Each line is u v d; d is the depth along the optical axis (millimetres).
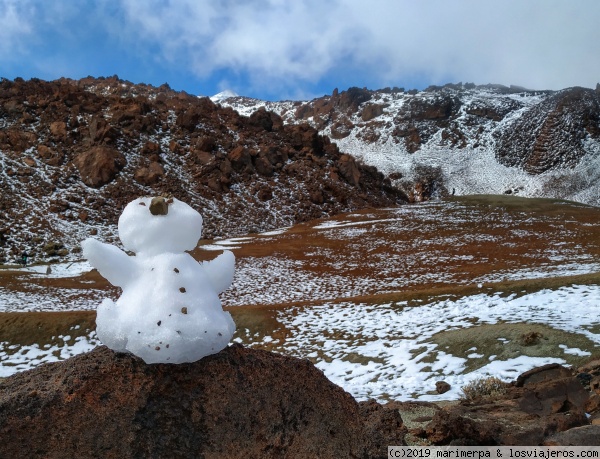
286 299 30484
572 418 6477
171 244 3924
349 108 160625
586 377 9992
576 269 33344
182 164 64125
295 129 79688
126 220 3945
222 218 55594
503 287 22719
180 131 70938
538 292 21750
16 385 4023
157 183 59219
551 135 123188
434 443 6258
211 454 3953
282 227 56250
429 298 23203
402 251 42938
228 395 4047
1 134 61469
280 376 4281
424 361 17188
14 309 27031
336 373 18172
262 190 62062
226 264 4141
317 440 4324
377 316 22406
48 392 3822
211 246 46125
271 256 42125
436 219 55844
